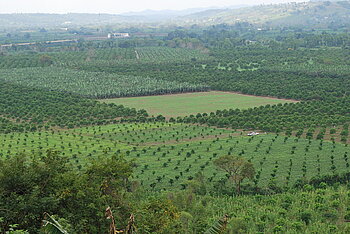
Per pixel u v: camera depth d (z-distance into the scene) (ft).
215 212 370.12
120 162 264.52
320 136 631.56
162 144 633.20
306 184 446.60
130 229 160.56
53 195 225.35
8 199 215.10
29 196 217.97
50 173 239.09
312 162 524.52
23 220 213.05
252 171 431.84
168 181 473.26
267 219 351.25
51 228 141.18
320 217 352.69
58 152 275.18
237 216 352.90
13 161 237.86
